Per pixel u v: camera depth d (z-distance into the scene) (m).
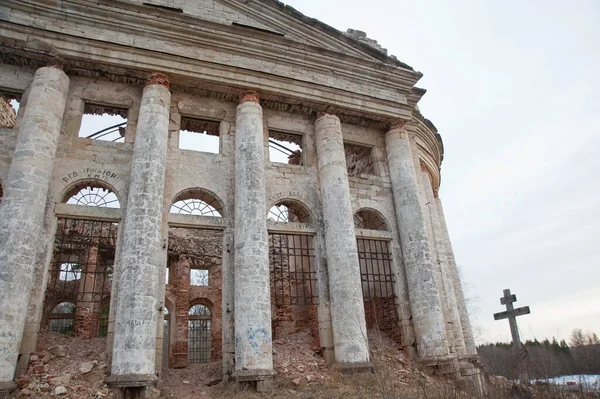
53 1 14.25
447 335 17.56
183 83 15.68
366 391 11.71
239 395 11.75
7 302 10.99
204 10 16.77
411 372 14.21
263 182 14.99
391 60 18.86
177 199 14.95
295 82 16.81
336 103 17.39
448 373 14.92
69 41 14.25
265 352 12.66
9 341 10.80
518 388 10.56
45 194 12.74
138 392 11.26
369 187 17.89
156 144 13.99
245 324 12.88
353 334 14.05
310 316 17.41
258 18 17.50
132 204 13.03
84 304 19.03
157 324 12.71
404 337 16.02
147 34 15.22
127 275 12.12
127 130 14.95
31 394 10.63
